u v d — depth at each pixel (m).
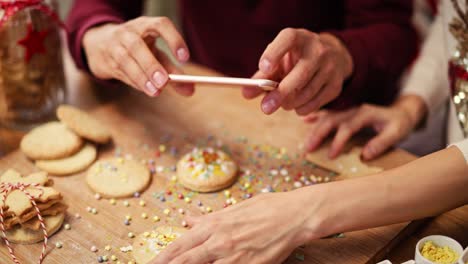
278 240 0.68
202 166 0.80
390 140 0.84
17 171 0.81
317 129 0.86
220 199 0.78
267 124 0.89
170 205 0.77
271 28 1.01
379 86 0.91
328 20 1.02
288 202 0.69
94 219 0.75
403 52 0.94
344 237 0.72
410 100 0.94
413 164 0.70
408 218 0.69
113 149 0.85
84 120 0.85
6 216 0.72
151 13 1.38
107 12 0.91
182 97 0.94
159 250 0.71
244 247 0.68
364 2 0.95
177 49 0.78
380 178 0.70
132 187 0.79
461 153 0.69
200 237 0.68
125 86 0.96
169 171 0.82
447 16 0.82
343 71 0.83
